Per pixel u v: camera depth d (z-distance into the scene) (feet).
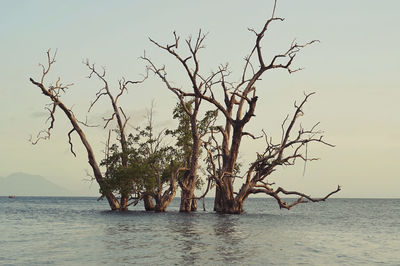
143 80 216.54
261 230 128.16
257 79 180.45
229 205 190.90
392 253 89.25
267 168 179.52
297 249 90.48
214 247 90.07
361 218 217.15
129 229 128.47
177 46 170.30
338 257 82.23
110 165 210.38
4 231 123.95
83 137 207.21
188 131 207.62
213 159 201.26
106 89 214.07
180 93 184.96
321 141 168.66
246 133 180.86
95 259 74.54
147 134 211.41
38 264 69.77
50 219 178.60
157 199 208.54
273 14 175.42
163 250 85.20
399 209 380.78
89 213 223.92
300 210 330.95
